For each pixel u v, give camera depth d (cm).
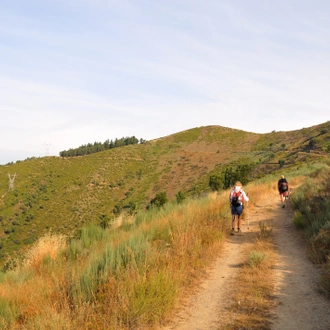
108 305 484
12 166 13838
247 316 480
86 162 14438
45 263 823
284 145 13638
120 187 12138
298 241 898
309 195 1373
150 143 17925
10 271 772
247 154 14650
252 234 1011
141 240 779
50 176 12800
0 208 10156
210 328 454
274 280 621
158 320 479
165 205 1562
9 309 499
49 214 9781
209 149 17850
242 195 1034
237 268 704
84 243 1036
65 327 421
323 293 540
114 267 610
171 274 581
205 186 9331
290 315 477
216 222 1062
